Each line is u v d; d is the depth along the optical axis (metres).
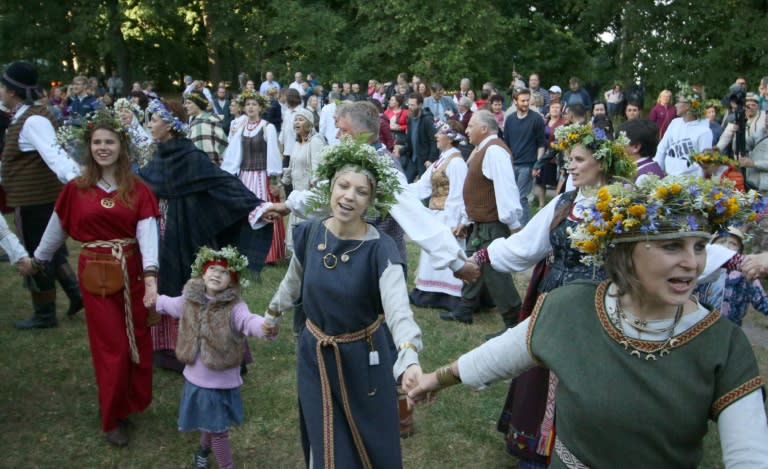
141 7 24.84
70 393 4.55
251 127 7.43
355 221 2.93
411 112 10.86
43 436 4.02
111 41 25.80
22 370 4.84
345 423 2.91
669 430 1.79
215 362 3.48
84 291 3.88
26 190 5.21
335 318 2.88
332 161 2.90
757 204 1.89
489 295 6.18
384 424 2.93
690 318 1.84
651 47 23.36
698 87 8.71
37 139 4.92
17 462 3.75
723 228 1.87
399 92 15.38
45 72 25.69
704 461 3.77
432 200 6.21
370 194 2.88
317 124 14.57
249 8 27.27
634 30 23.78
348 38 26.88
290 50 26.92
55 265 5.63
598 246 1.90
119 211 3.84
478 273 3.82
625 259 1.88
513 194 5.24
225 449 3.59
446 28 23.69
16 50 25.61
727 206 1.79
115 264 3.86
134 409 4.00
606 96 17.14
